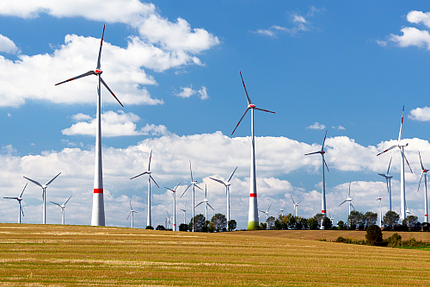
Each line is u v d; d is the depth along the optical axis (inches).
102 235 2273.6
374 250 2210.9
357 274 1380.4
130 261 1464.1
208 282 1192.2
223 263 1488.7
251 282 1206.9
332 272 1397.6
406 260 1782.7
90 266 1357.0
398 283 1258.0
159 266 1393.9
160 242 2071.9
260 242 2329.0
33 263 1380.4
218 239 2381.9
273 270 1391.5
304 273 1360.7
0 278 1165.7
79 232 2383.1
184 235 2581.2
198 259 1561.3
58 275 1220.5
